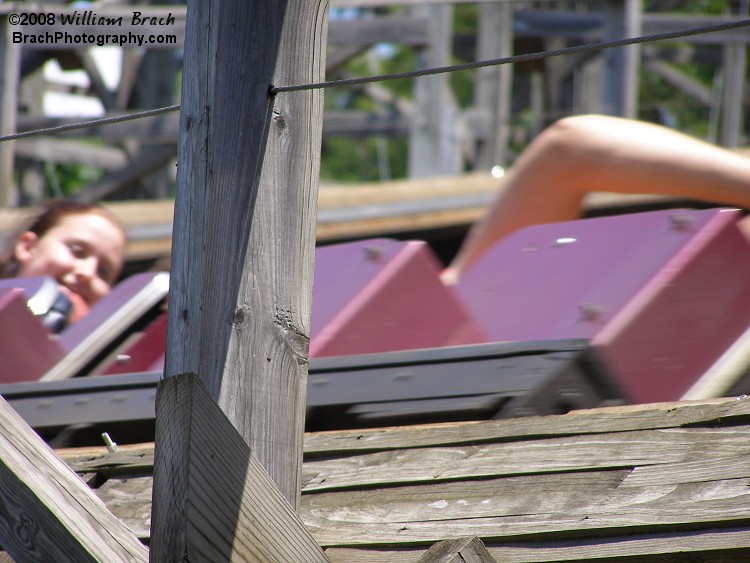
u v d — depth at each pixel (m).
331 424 9.23
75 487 5.93
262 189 6.68
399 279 9.91
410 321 9.88
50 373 11.48
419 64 50.31
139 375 10.02
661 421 7.46
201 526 4.91
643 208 16.77
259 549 5.40
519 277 9.98
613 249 9.48
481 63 6.78
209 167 6.53
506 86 54.19
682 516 6.62
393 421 8.92
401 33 49.84
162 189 50.59
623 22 39.88
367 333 9.77
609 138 10.26
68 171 56.97
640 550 6.62
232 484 5.29
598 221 9.85
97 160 50.81
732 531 6.44
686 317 9.03
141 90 48.97
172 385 5.11
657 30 56.94
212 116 6.60
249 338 6.50
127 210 18.09
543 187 10.79
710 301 9.15
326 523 7.84
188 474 4.88
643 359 8.78
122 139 47.34
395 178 113.00
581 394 8.51
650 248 9.30
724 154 9.95
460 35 63.69
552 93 60.28
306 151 6.90
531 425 7.90
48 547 5.56
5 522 5.70
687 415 7.39
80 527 5.59
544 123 60.25
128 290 12.64
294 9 6.94
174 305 6.53
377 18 49.88
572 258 9.74
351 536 7.62
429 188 18.55
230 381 6.38
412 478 7.89
